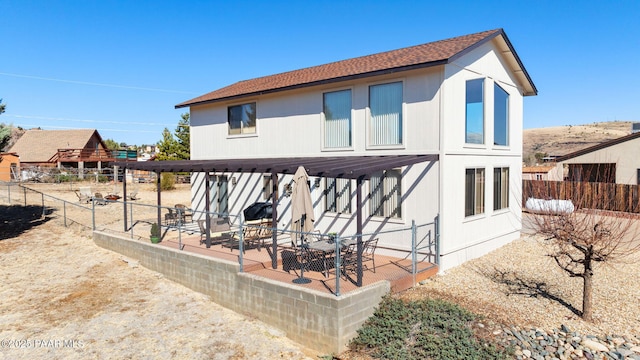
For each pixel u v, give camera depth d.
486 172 13.42
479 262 12.28
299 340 8.41
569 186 10.02
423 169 11.27
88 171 41.75
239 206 16.64
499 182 14.47
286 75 18.73
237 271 10.06
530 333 7.42
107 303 10.48
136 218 20.98
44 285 11.81
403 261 11.31
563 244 9.24
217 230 12.70
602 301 9.02
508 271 11.31
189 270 11.65
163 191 36.06
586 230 8.41
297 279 9.33
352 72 12.52
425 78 11.26
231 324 9.27
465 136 12.10
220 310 10.19
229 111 17.33
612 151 26.86
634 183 25.78
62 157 45.16
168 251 12.49
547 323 7.93
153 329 8.95
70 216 21.55
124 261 14.11
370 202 12.34
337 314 7.69
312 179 13.59
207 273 10.98
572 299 9.16
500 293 9.52
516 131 15.78
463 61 11.89
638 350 6.80
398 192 11.77
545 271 11.30
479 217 12.95
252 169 11.06
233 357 7.72
